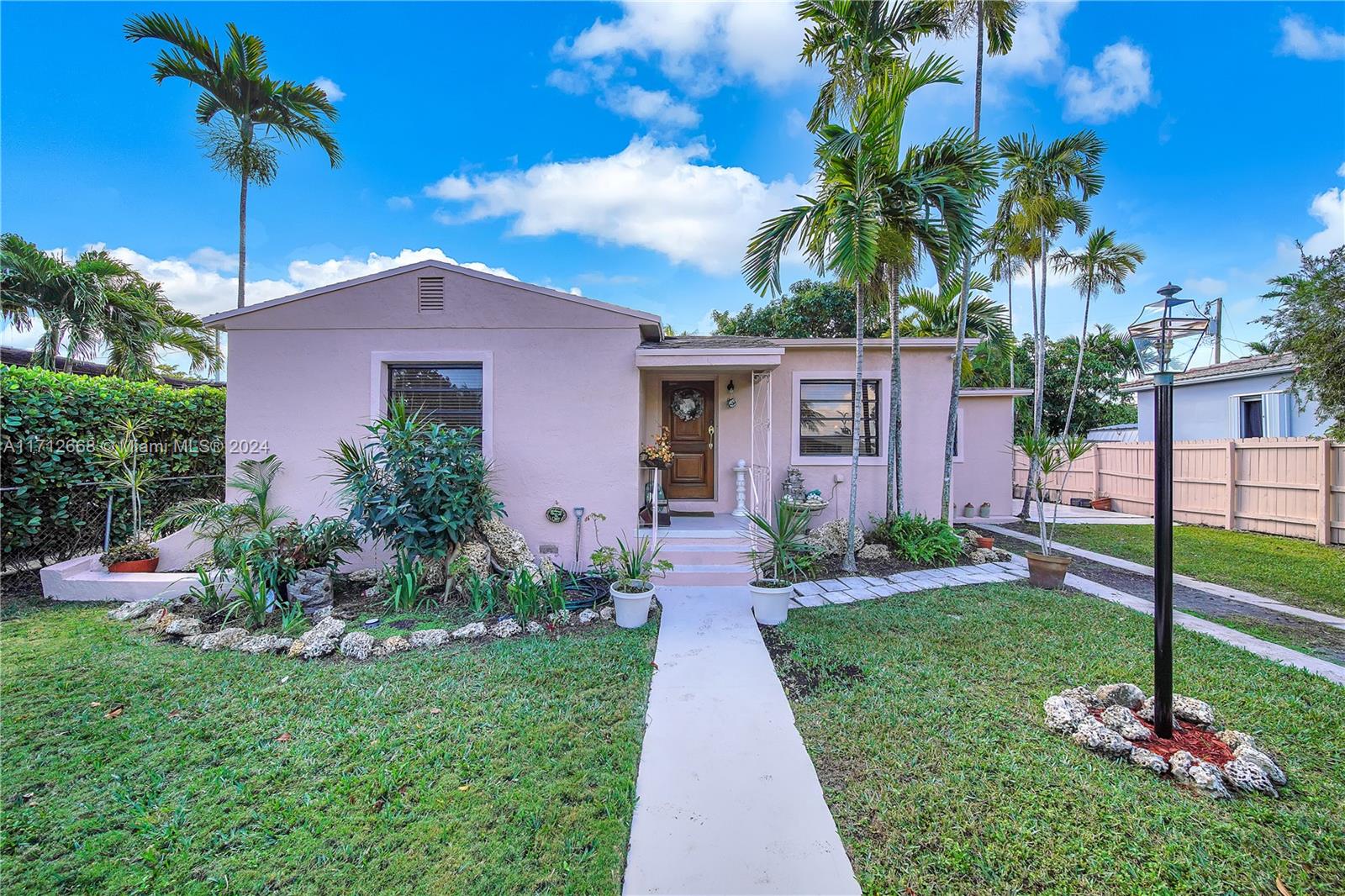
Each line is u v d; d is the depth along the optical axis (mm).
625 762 2980
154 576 6012
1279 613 5676
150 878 2182
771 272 6773
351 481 5941
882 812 2572
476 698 3691
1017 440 8516
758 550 6781
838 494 8859
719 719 3457
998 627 5074
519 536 6383
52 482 6426
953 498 12492
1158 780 2775
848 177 6320
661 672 4172
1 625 5098
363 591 6160
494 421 6902
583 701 3664
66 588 5859
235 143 10930
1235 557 8273
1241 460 10844
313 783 2783
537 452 6910
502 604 5594
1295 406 12172
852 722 3391
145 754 3027
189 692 3758
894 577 6969
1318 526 9430
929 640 4750
